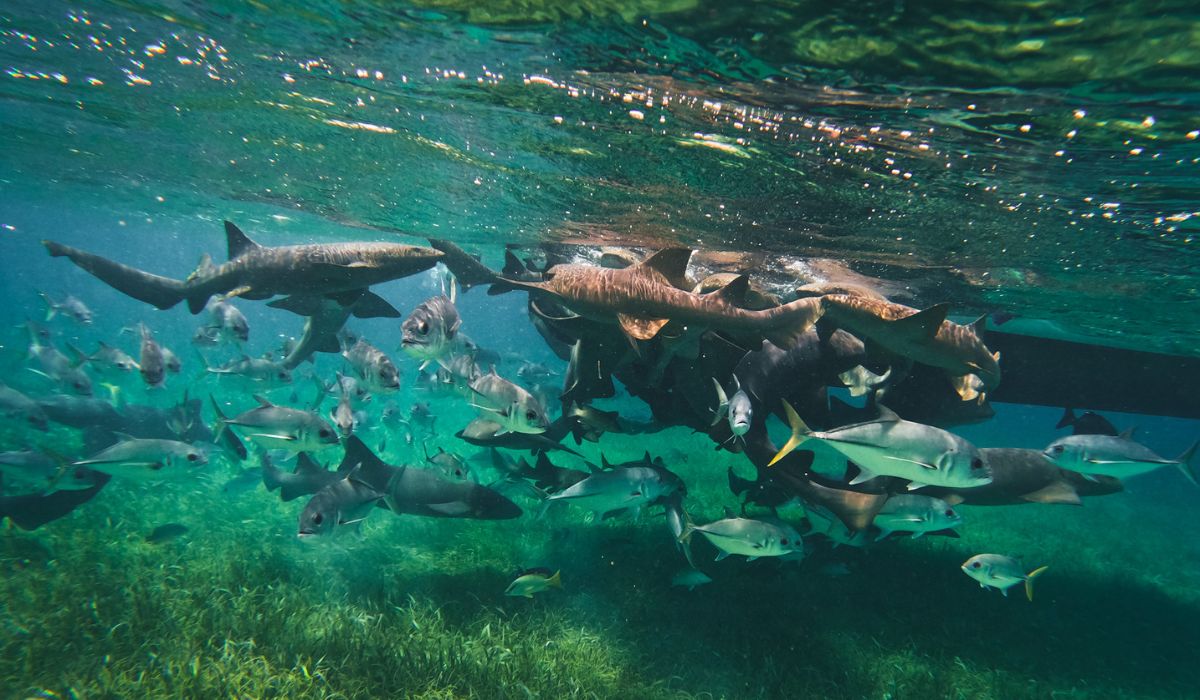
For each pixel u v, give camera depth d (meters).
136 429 4.16
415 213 5.45
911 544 3.78
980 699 2.37
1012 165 2.46
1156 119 1.94
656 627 2.58
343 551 3.06
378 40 2.36
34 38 2.96
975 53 1.75
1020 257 3.70
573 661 2.26
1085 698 2.51
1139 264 3.52
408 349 2.38
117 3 2.47
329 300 2.97
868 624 2.81
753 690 2.22
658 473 2.57
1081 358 4.05
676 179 3.29
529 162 3.51
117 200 8.56
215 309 3.77
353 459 2.86
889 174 2.75
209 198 6.82
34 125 4.73
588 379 2.65
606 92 2.44
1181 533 6.86
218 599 2.32
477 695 1.94
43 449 2.49
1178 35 1.55
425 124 3.21
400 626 2.30
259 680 1.84
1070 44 1.64
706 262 4.80
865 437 1.86
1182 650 3.06
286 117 3.48
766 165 2.88
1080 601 3.50
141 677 1.79
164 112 3.82
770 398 2.88
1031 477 2.93
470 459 3.45
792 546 2.24
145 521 3.21
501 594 2.74
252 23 2.42
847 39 1.78
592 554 3.24
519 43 2.18
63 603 2.19
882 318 2.19
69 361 4.05
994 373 2.43
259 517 3.53
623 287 2.15
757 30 1.82
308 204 5.89
